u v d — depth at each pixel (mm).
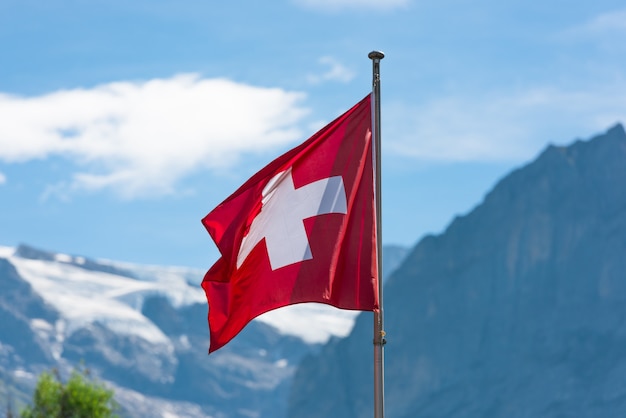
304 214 36219
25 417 108188
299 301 35656
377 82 37125
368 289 35594
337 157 36562
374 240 36031
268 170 36656
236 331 36125
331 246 35938
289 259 36094
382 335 35406
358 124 36812
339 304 35594
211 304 36375
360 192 36312
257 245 36375
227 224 36594
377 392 34812
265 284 36094
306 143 36656
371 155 36594
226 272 36469
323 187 36344
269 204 36562
